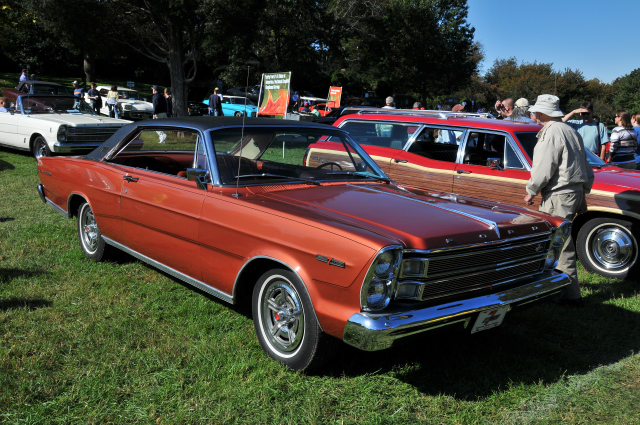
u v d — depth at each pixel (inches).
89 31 698.8
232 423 95.5
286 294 113.6
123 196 156.0
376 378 113.5
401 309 97.9
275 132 145.5
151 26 770.2
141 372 111.2
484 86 2162.9
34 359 113.6
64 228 224.2
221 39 677.9
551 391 111.5
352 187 139.3
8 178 337.4
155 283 165.5
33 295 150.6
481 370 118.0
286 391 106.6
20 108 422.3
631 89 2041.1
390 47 1432.1
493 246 109.8
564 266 160.6
